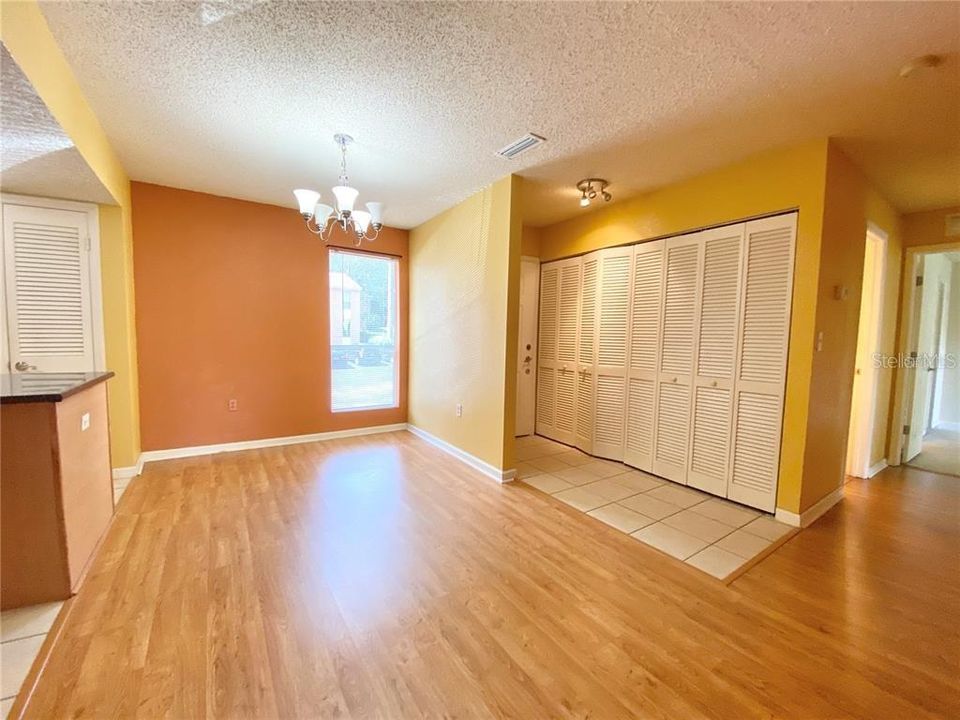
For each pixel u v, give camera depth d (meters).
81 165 2.16
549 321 4.43
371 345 4.66
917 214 3.54
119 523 2.40
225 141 2.54
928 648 1.55
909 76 1.76
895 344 3.68
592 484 3.15
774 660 1.48
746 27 1.51
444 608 1.73
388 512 2.63
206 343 3.64
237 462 3.50
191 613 1.66
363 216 2.67
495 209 3.20
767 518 2.59
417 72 1.84
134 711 1.23
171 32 1.60
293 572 1.96
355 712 1.25
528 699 1.31
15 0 1.32
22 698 1.26
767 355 2.60
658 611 1.74
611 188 3.22
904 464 3.78
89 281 2.89
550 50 1.67
